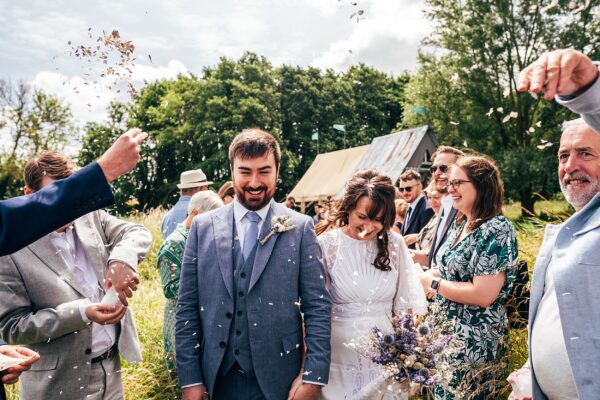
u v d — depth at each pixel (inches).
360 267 102.6
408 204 210.8
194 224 96.7
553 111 895.1
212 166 1453.0
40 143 1177.4
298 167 1689.2
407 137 715.4
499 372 107.8
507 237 102.7
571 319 57.8
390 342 82.9
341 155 946.1
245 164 89.9
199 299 91.1
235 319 87.6
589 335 56.2
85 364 88.1
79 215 48.6
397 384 88.0
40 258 87.0
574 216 64.3
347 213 103.2
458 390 103.0
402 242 108.0
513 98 920.3
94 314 82.8
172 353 160.7
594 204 62.9
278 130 1558.8
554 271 61.5
